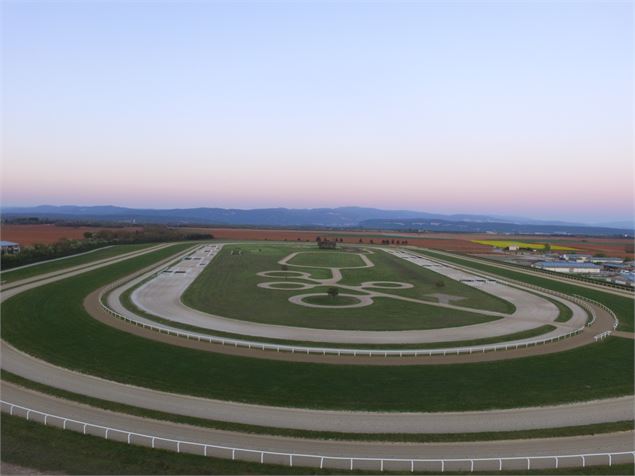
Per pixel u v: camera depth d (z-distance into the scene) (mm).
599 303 70188
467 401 31906
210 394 32281
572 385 35094
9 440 25188
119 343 44000
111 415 28641
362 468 23688
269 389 33438
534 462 24453
